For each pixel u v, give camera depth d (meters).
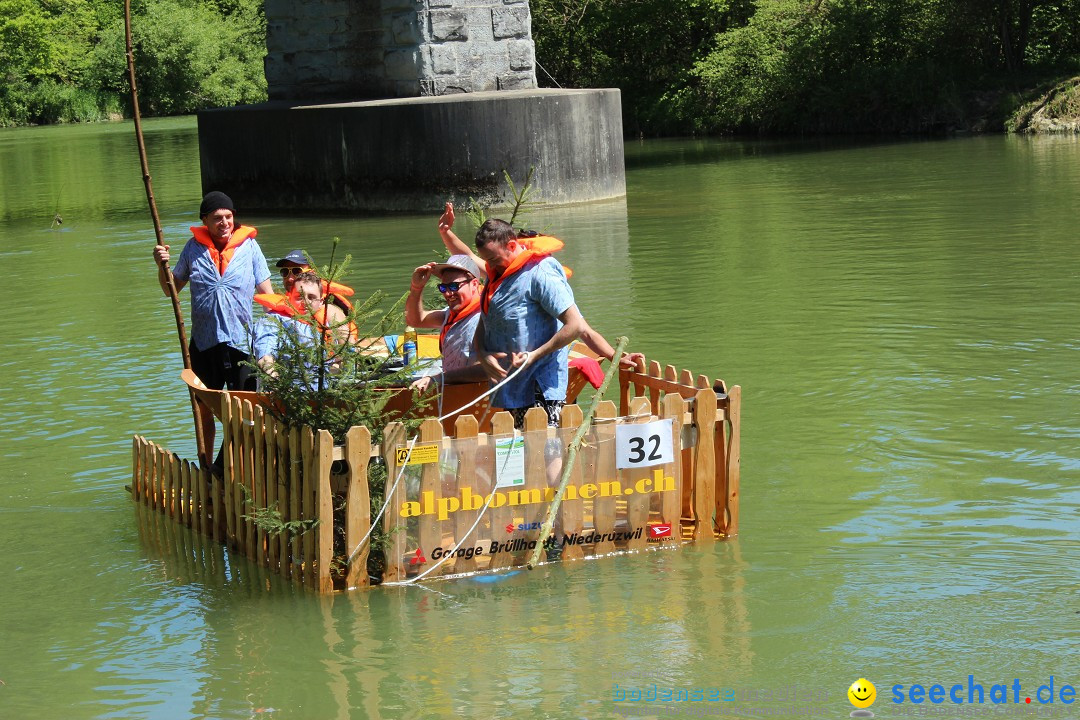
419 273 7.05
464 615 5.64
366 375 6.20
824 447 7.77
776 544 6.33
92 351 11.52
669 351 10.43
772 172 28.25
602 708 4.77
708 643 5.27
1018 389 8.84
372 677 5.09
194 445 8.37
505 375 6.46
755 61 45.34
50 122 79.94
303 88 26.22
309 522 5.95
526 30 24.83
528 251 6.42
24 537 6.90
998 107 37.72
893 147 33.84
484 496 6.09
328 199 24.03
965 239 16.03
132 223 22.42
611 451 6.23
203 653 5.38
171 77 84.00
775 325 11.28
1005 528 6.38
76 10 85.19
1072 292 12.19
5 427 9.06
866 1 43.91
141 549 6.68
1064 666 4.96
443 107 22.89
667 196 23.98
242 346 7.30
